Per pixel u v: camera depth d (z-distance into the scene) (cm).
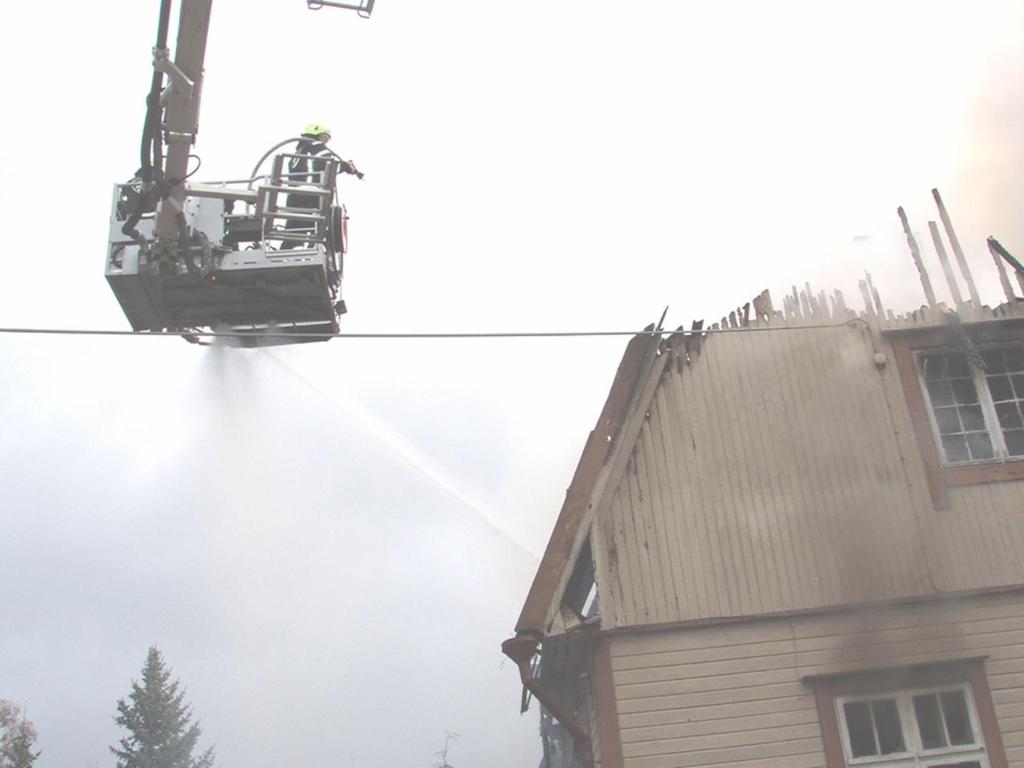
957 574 1051
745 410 1126
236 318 815
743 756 974
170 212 721
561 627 1032
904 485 1092
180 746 5172
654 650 1018
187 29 665
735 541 1065
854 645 1020
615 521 1073
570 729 1030
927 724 996
